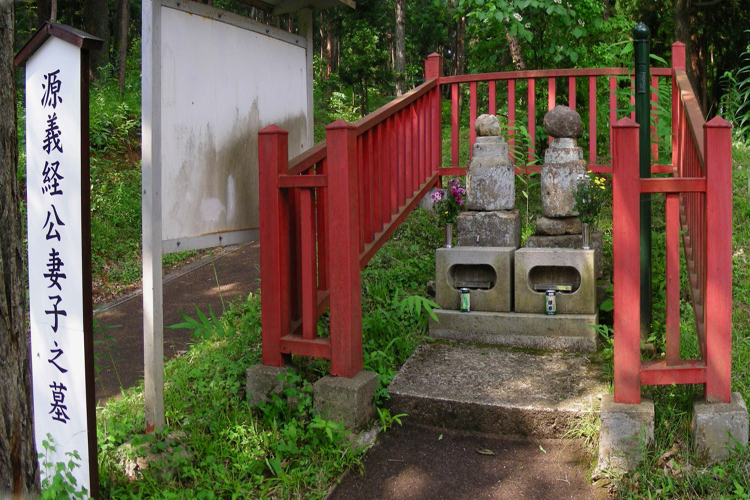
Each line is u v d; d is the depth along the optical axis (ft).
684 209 15.83
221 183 12.53
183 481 10.46
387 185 15.94
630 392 10.34
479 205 17.07
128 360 16.44
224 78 12.52
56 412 9.43
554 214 16.84
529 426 11.45
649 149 13.64
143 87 10.56
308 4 14.93
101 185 31.86
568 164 16.71
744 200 19.61
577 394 11.85
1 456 8.55
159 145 10.70
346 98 61.26
